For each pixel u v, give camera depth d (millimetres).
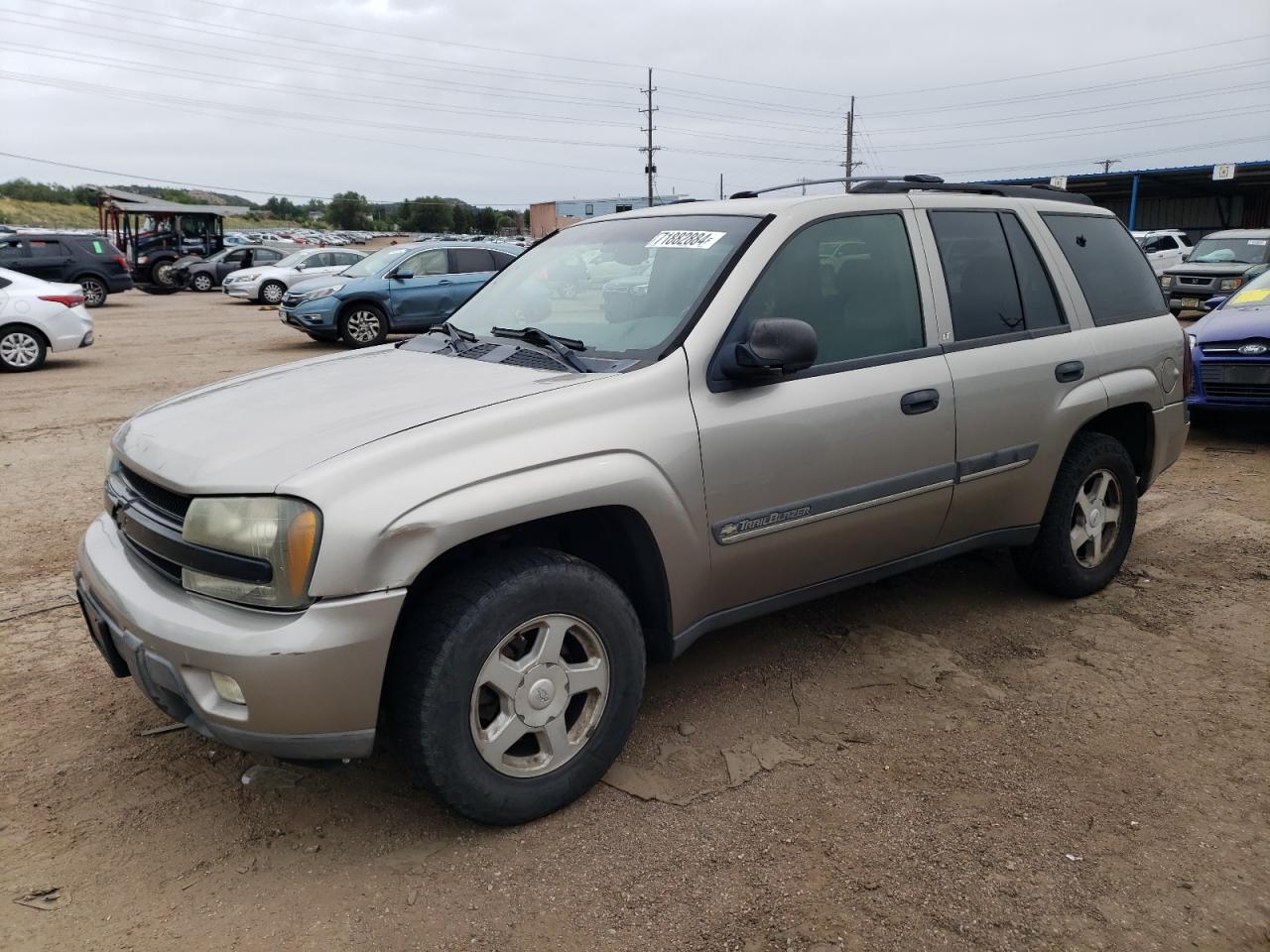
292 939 2387
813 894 2535
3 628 4277
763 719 3434
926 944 2363
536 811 2811
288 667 2393
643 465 2879
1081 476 4270
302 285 16234
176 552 2605
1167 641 4086
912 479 3590
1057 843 2744
